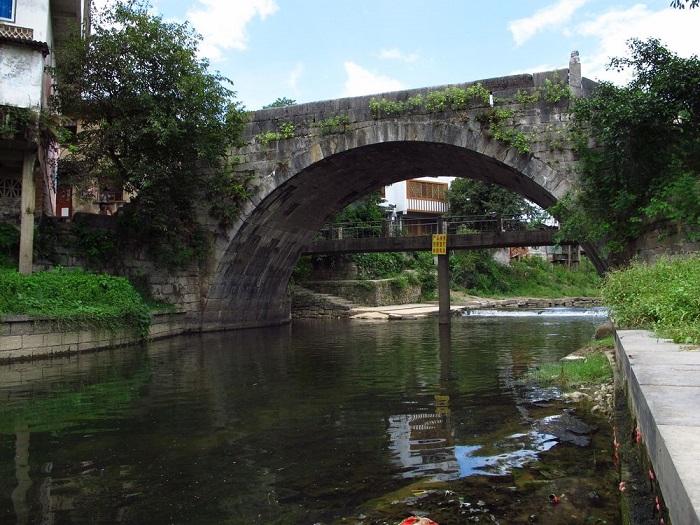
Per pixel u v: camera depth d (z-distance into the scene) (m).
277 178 19.06
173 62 16.03
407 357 13.70
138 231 17.86
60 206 23.28
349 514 4.36
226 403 8.29
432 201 48.12
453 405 8.07
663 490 2.65
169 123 15.62
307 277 38.09
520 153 15.98
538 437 6.30
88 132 16.72
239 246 20.48
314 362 12.80
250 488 4.89
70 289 13.77
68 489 4.86
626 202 13.70
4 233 14.16
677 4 10.35
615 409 5.99
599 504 4.37
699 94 12.38
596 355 10.98
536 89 16.05
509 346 15.86
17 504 4.53
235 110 18.02
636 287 9.28
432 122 17.09
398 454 5.81
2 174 15.06
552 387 9.09
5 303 11.95
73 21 18.81
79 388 9.36
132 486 4.93
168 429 6.81
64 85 15.92
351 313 31.44
